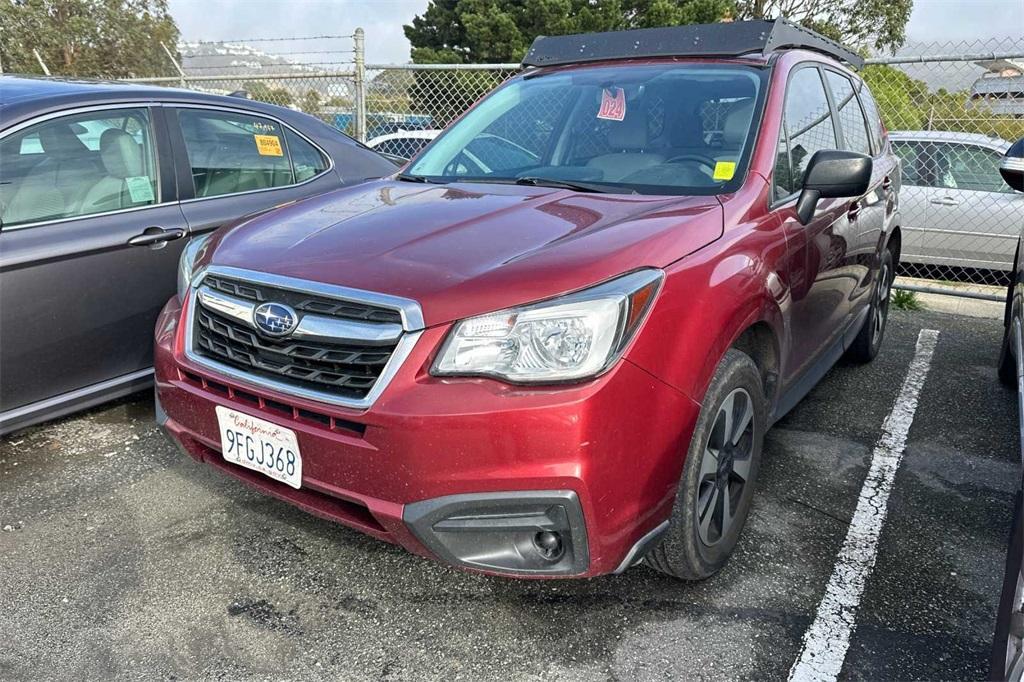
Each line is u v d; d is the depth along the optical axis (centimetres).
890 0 2358
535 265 198
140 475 317
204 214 375
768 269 247
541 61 370
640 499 198
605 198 257
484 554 195
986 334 571
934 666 212
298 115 446
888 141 485
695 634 223
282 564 256
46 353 320
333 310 203
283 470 211
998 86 740
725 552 246
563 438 182
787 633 224
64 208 329
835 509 298
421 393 187
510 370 185
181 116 382
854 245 359
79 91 351
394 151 881
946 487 319
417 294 194
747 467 252
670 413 201
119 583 246
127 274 343
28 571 252
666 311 201
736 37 322
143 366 358
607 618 230
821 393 427
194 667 210
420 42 2823
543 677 206
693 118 296
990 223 775
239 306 221
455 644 219
